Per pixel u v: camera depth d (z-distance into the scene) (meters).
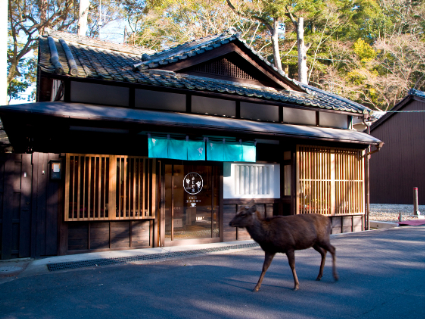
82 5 17.81
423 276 5.71
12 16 22.98
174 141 8.27
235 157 9.08
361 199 11.45
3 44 11.00
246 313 4.34
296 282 5.15
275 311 4.38
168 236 8.84
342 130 11.45
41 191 7.48
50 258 7.34
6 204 7.20
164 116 8.20
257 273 6.13
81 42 11.64
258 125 9.35
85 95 8.20
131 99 8.62
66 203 7.51
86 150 8.08
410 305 4.50
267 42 30.09
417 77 29.88
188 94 9.30
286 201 10.33
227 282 5.63
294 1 24.70
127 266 6.79
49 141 7.88
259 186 10.21
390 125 21.95
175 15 26.69
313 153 10.51
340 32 32.97
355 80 29.70
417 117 20.36
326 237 5.59
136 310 4.53
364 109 11.69
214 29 25.42
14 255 7.23
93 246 7.94
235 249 8.38
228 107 9.91
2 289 5.47
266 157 10.35
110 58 10.48
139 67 9.01
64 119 7.09
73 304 4.79
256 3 24.22
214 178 9.54
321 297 4.83
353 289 5.14
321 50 32.09
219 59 10.58
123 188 8.12
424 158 19.88
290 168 10.38
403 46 29.09
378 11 32.69
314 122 11.27
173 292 5.20
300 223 5.30
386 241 8.74
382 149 22.36
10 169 7.26
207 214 9.37
